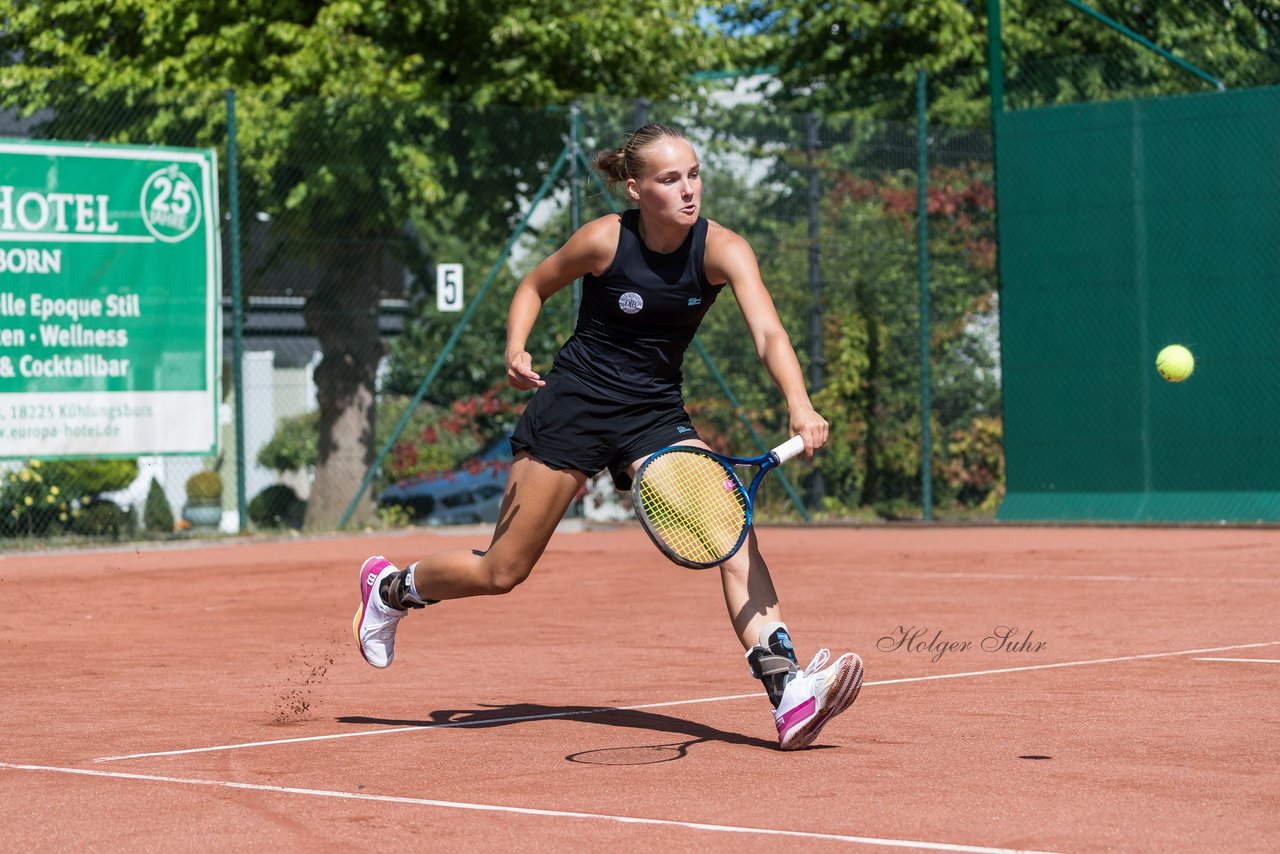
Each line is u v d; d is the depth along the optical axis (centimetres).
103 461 3525
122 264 3306
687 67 4656
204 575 2798
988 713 1295
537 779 1059
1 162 3173
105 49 4112
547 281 1196
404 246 4003
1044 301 3600
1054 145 3588
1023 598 2189
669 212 1129
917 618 1975
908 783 1022
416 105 3775
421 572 1245
